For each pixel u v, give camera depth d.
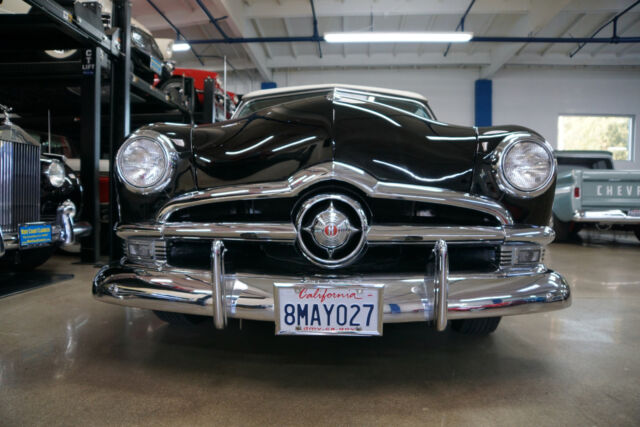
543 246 1.29
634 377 1.29
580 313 2.00
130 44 3.14
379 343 1.55
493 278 1.20
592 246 4.79
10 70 3.01
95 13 2.77
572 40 8.96
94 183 2.96
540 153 1.27
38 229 2.21
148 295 1.22
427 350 1.49
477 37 9.08
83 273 2.80
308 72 11.81
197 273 1.22
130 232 1.29
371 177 1.20
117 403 1.11
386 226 1.18
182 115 4.46
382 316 1.12
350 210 1.18
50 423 1.01
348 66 11.36
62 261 3.29
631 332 1.71
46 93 3.77
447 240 1.19
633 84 11.34
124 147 1.34
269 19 9.30
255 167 1.27
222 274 1.16
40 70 2.98
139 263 1.32
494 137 1.34
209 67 11.50
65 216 2.39
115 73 3.09
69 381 1.24
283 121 1.38
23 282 2.52
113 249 2.97
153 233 1.25
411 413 1.07
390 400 1.13
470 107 11.52
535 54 10.99
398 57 10.98
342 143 1.27
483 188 1.27
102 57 2.90
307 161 1.23
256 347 1.50
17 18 2.75
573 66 11.20
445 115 11.56
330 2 8.42
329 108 1.42
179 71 5.04
